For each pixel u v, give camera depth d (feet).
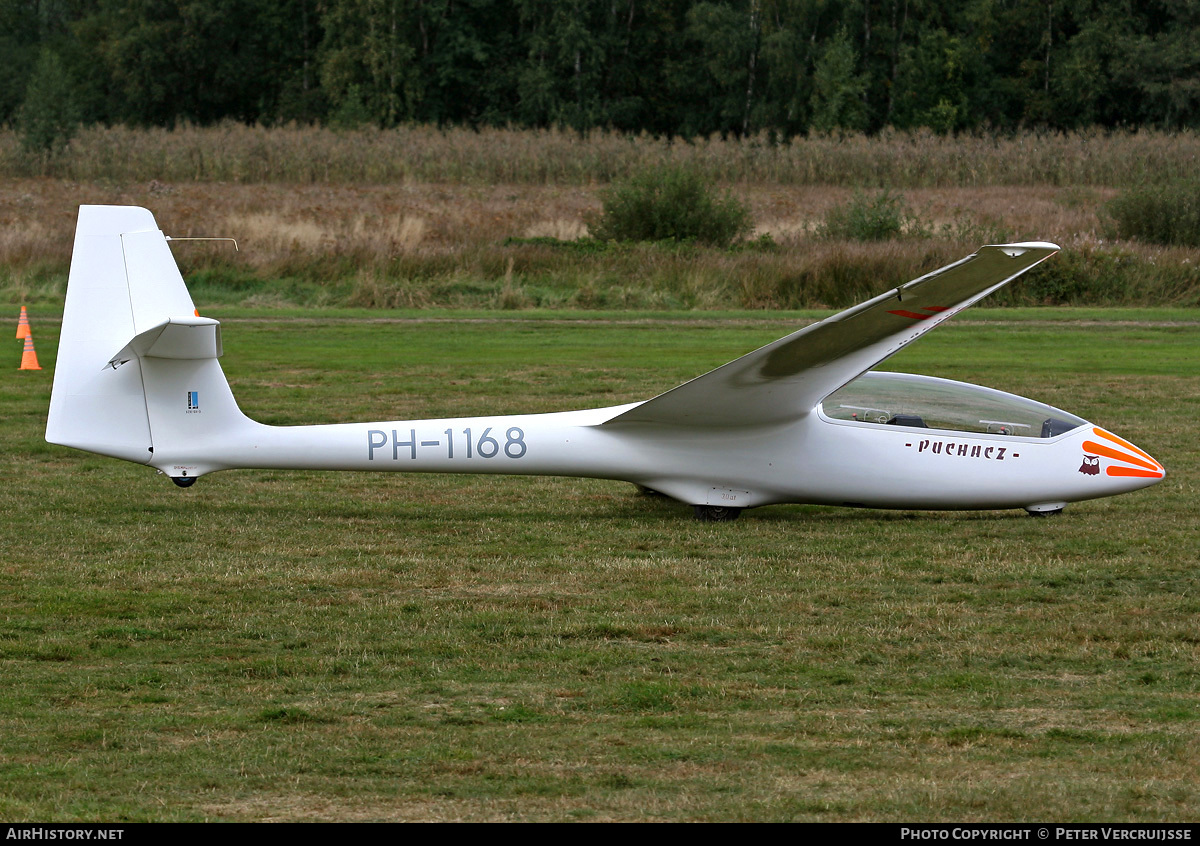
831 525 104.88
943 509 106.42
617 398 173.68
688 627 74.84
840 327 92.38
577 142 566.77
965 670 67.72
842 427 103.65
